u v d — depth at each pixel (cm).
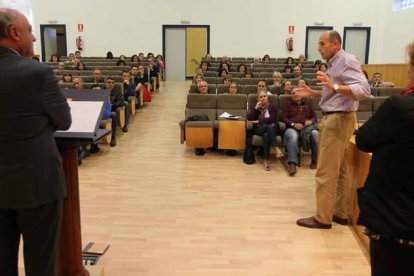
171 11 1254
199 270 232
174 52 1278
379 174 135
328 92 270
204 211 320
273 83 679
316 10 1249
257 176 415
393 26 1153
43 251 145
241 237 275
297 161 444
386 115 131
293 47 1266
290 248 261
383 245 134
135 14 1257
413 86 131
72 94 173
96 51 1278
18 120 132
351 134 278
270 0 1245
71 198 171
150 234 278
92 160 466
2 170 135
